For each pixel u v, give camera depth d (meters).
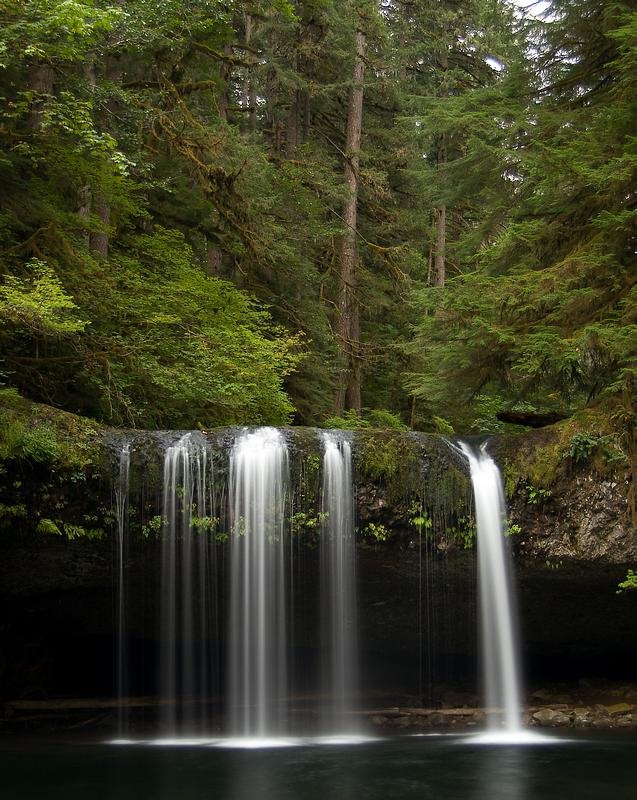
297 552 10.64
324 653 11.73
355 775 8.05
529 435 11.06
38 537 10.11
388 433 10.88
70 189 13.45
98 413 13.56
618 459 10.53
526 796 7.11
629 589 11.17
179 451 10.48
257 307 18.28
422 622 11.84
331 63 21.78
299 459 10.60
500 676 11.29
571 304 11.80
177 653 11.41
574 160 11.91
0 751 9.68
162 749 9.83
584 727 11.09
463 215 26.86
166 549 10.53
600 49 13.88
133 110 14.08
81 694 12.45
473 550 10.83
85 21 10.95
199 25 13.94
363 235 23.30
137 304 13.23
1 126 11.76
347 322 20.97
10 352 12.38
